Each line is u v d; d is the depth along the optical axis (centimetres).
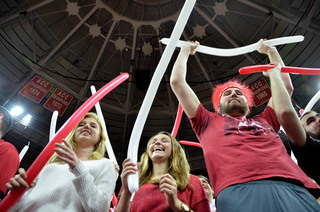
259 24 1263
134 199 219
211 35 1341
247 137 189
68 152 165
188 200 218
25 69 1273
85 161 205
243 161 171
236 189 159
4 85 1258
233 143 185
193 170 1489
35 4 1212
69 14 1271
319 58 1169
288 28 1201
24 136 1320
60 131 155
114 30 1352
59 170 193
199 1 1288
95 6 1291
